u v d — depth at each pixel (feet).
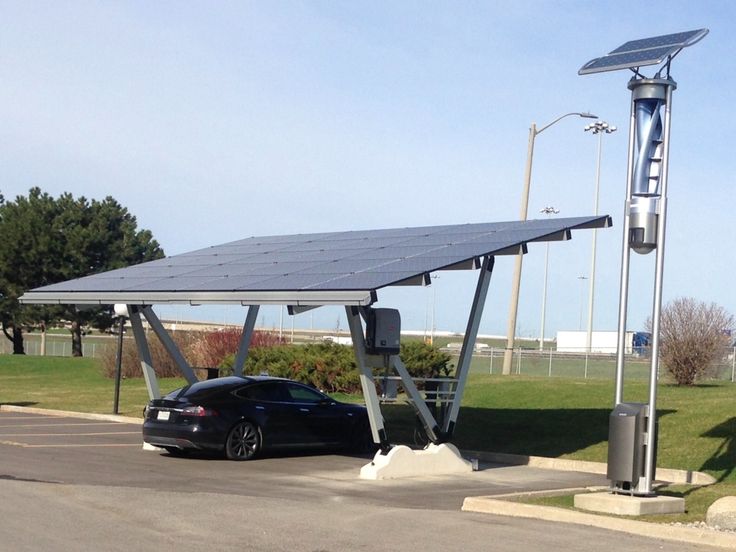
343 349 100.99
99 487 44.88
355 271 52.31
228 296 54.13
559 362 174.60
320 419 62.64
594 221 55.72
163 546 32.14
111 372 135.85
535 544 33.81
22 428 77.20
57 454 59.26
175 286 59.36
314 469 55.62
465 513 40.42
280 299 50.78
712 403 70.90
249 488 47.11
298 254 63.41
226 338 130.00
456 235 59.36
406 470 53.47
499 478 53.93
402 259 53.57
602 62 44.65
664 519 38.55
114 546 31.86
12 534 33.30
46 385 128.36
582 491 45.98
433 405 59.26
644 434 40.83
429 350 96.99
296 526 36.45
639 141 42.14
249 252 69.36
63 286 68.08
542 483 51.96
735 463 54.44
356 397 92.12
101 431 76.02
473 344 57.26
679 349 92.58
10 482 45.52
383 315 53.93
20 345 209.56
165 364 133.69
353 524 37.19
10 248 192.44
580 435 66.95
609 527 37.24
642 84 42.16
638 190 41.93
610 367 155.63
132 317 65.46
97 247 197.57
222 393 59.72
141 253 206.90
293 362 97.96
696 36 42.34
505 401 82.17
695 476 51.90
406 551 32.32
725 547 33.83
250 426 59.62
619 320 41.98
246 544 32.89
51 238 194.29
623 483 41.06
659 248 41.47
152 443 59.88
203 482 48.70
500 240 54.60
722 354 93.45
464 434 69.82
